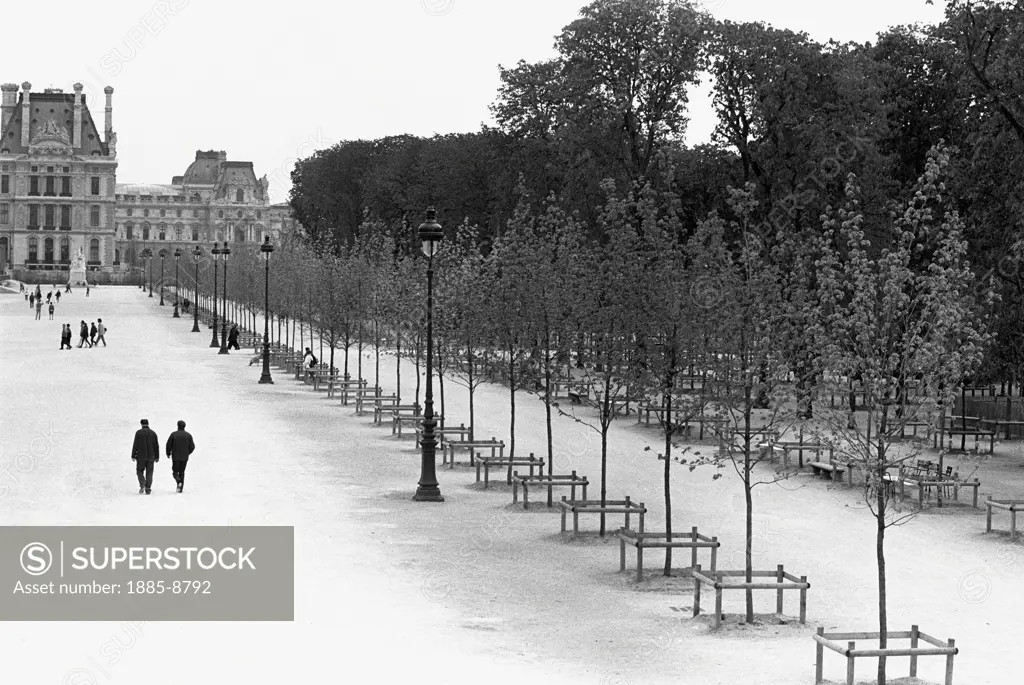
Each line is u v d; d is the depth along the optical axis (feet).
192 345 358.02
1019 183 161.58
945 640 77.51
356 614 81.35
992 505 113.60
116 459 145.69
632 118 237.66
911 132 244.01
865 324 72.90
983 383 182.80
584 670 69.46
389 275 232.12
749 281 87.81
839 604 86.79
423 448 127.54
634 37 235.20
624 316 107.45
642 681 67.51
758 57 215.51
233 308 481.05
